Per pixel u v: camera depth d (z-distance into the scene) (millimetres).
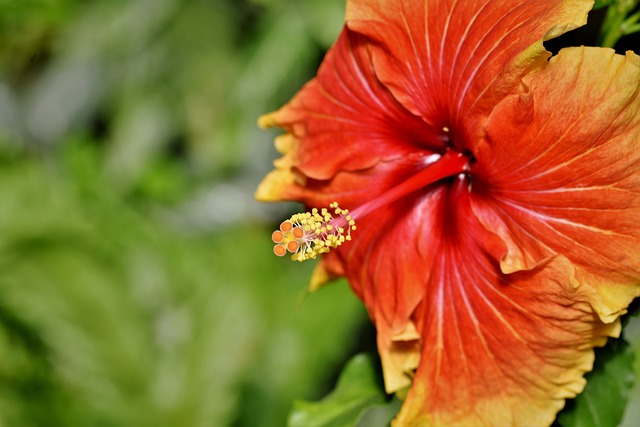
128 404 850
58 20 962
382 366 499
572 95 432
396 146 492
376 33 471
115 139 951
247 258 947
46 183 910
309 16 798
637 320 706
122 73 935
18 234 855
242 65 876
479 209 467
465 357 468
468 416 468
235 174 1024
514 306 456
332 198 499
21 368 856
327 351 858
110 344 850
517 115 440
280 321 881
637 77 423
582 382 456
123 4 910
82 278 856
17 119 1048
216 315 868
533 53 433
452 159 475
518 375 460
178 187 1023
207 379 853
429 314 475
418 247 482
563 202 444
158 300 864
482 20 452
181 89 915
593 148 434
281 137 514
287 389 852
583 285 440
